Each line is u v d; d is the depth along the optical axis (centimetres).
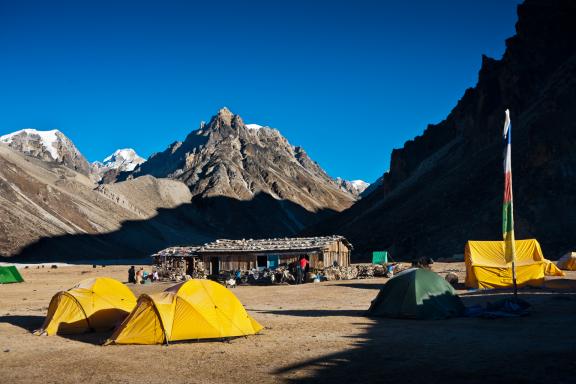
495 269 2970
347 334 1517
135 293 3303
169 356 1274
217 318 1499
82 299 1783
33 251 11375
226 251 4828
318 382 984
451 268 4959
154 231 18488
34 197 14638
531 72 11694
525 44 12425
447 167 12194
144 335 1455
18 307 2603
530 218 6950
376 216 11725
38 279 5322
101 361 1234
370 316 1930
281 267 4416
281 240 5116
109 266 9200
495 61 14950
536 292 2623
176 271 5028
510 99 11512
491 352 1182
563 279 3219
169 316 1464
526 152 8550
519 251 3061
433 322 1723
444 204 9331
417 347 1278
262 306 2430
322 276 4247
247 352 1294
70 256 11988
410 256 7900
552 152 7769
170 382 1022
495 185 8625
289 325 1739
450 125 16100
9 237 11431
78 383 1030
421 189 11744
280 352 1278
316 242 4822
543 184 7381
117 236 15712
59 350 1401
